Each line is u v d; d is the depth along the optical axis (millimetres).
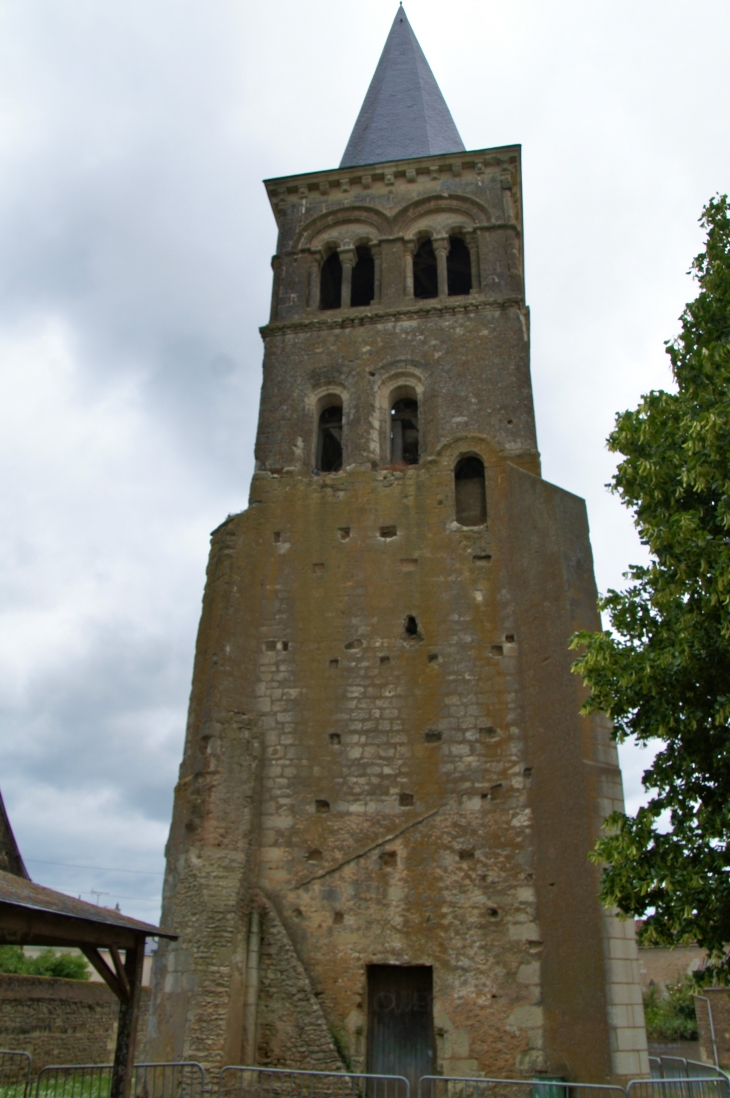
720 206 14297
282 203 29312
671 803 11953
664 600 12148
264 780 19359
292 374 25141
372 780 18969
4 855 17000
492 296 25328
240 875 17688
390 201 28391
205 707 19453
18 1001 29156
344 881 18047
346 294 27000
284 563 21938
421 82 34938
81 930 11227
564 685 18094
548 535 19859
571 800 16969
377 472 22922
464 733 19047
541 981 16406
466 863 17766
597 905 15656
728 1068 34719
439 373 24172
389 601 20953
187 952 16688
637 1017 14969
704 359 12789
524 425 22859
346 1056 16500
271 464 23516
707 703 11906
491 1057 15977
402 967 17375
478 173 28250
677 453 12414
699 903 11070
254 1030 16766
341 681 20172
